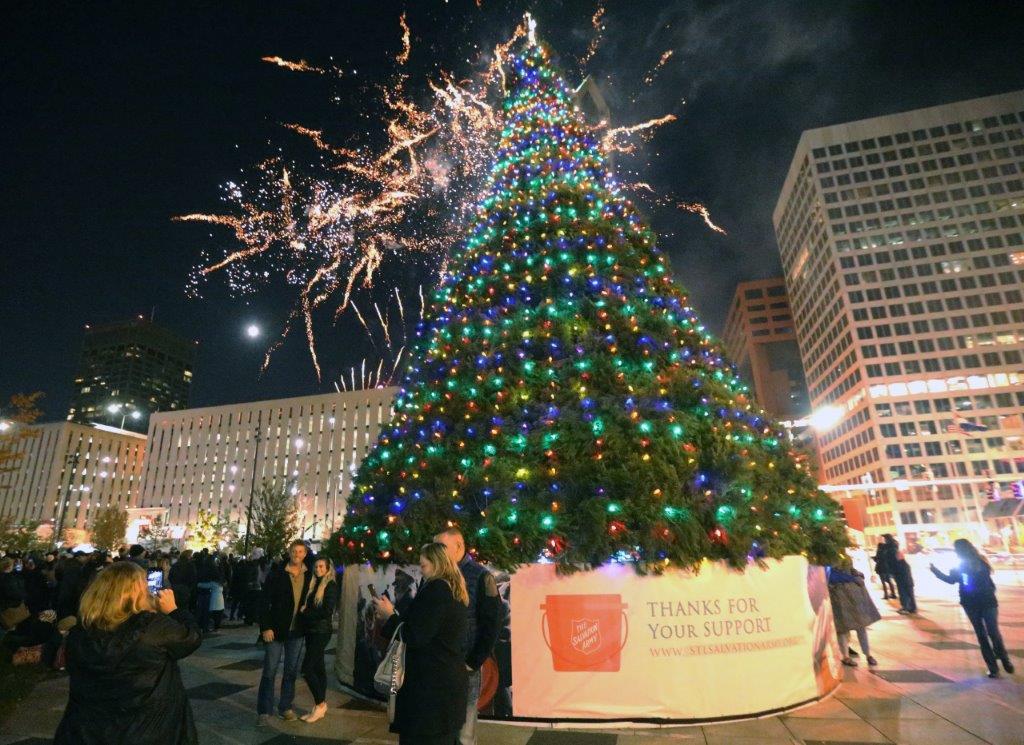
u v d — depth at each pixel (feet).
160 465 370.32
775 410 402.31
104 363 604.08
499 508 21.30
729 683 20.18
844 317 302.25
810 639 22.54
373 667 23.09
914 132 312.50
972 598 26.30
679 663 19.95
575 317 26.86
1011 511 116.78
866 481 220.43
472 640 14.98
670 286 30.94
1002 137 301.84
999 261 288.10
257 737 18.54
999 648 25.68
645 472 21.50
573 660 19.90
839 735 18.28
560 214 31.91
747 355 430.20
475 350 27.27
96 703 9.30
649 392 24.44
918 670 26.96
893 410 280.51
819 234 323.98
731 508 21.56
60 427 402.31
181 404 640.99
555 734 18.65
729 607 20.94
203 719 20.42
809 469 29.22
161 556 51.85
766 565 22.08
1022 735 17.93
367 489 28.09
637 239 32.17
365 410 347.15
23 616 28.76
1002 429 268.41
